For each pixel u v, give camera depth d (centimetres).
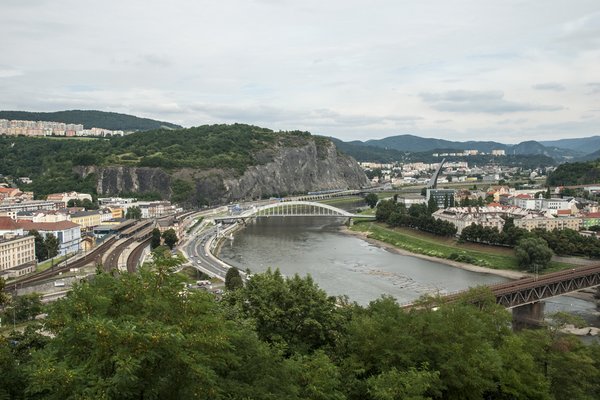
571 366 6562
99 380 3356
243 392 4097
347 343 6000
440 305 7419
